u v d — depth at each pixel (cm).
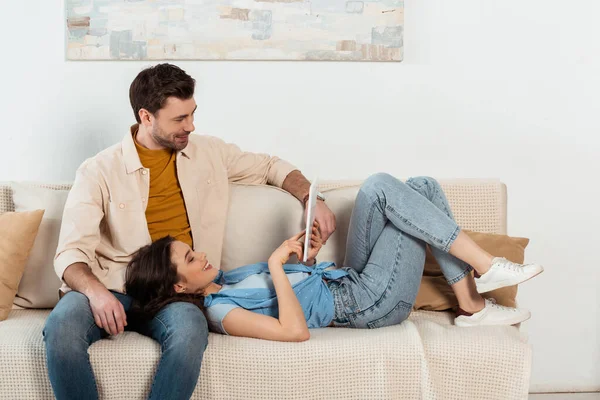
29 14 273
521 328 295
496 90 285
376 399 203
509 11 282
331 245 253
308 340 206
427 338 209
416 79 283
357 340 206
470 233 252
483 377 206
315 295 225
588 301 293
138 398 201
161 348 201
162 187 239
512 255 245
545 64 284
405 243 224
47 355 194
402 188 224
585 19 283
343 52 278
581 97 286
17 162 279
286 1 275
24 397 203
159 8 273
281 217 248
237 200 251
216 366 201
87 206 226
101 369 201
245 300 219
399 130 284
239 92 280
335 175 285
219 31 275
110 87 277
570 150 288
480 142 287
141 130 238
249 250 248
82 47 273
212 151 249
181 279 217
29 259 244
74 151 279
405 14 280
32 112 277
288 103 281
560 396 291
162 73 227
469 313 229
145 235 233
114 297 208
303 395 201
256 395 202
